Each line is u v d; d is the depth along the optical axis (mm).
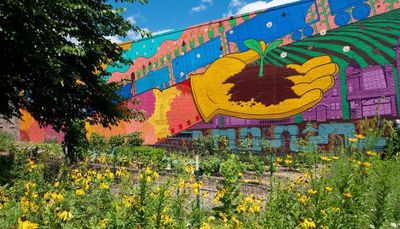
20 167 7340
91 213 3902
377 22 13047
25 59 10398
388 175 3961
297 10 14898
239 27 16500
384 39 12844
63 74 11273
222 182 3814
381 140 10484
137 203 3635
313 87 14219
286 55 15016
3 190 5203
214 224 4176
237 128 16141
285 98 14859
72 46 11031
